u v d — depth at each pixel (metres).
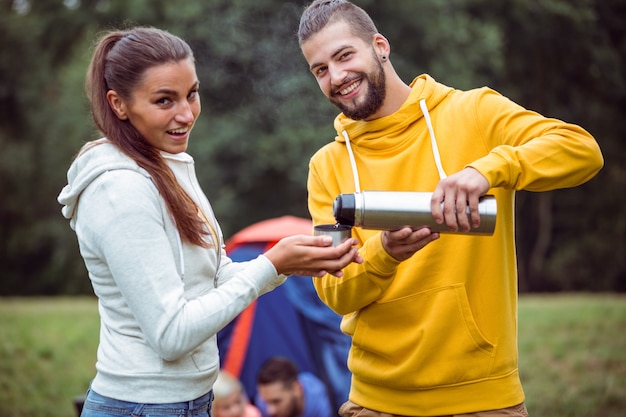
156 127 2.11
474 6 15.58
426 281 2.43
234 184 14.04
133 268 2.00
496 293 2.42
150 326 1.99
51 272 18.97
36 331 7.81
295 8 14.18
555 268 17.88
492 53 14.41
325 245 2.11
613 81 16.66
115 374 2.07
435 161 2.45
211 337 2.21
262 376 4.90
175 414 2.07
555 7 15.08
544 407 5.84
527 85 17.22
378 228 2.11
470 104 2.46
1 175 17.94
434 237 2.13
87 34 15.03
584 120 17.53
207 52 14.04
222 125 13.55
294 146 13.12
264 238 6.04
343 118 2.66
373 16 13.46
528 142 2.21
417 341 2.43
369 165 2.55
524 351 6.91
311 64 2.50
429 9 13.50
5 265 19.02
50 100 17.31
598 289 17.80
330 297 2.50
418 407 2.45
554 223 18.30
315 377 5.43
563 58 16.70
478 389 2.40
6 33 16.42
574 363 6.53
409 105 2.49
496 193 2.43
